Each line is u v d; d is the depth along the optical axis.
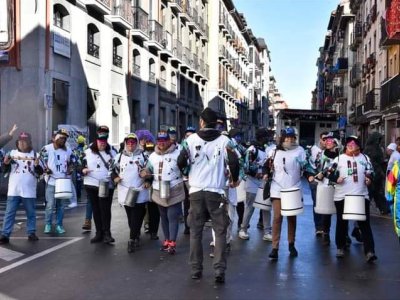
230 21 58.53
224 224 6.19
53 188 9.44
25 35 17.44
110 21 23.69
